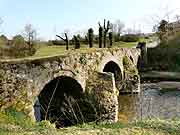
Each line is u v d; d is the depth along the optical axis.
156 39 76.75
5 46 42.25
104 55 34.16
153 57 67.75
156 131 12.90
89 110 27.41
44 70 21.94
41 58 21.98
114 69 43.09
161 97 36.84
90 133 12.62
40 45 56.25
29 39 55.16
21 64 20.00
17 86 19.62
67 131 13.01
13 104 19.22
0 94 18.69
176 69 62.34
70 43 62.81
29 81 20.45
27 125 15.12
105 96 27.81
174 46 70.50
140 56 63.09
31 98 20.52
